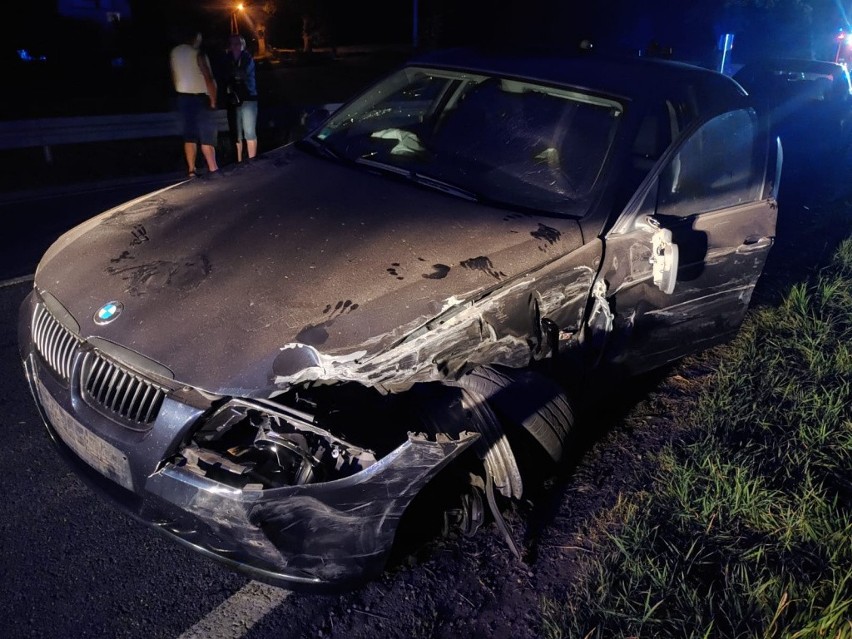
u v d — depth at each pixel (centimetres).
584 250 298
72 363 250
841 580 251
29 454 325
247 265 264
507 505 297
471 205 312
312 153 370
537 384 273
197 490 222
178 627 247
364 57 3152
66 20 1964
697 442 335
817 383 387
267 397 227
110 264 273
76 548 276
